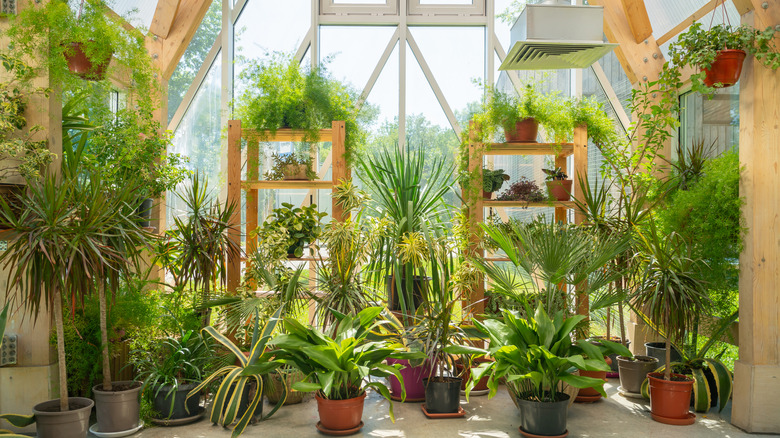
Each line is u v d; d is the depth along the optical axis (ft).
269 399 13.06
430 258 13.46
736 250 11.96
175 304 12.94
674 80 13.93
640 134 16.83
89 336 11.82
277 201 18.45
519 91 18.63
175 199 17.56
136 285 12.57
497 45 18.67
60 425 10.00
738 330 12.46
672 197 14.39
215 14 17.94
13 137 10.79
